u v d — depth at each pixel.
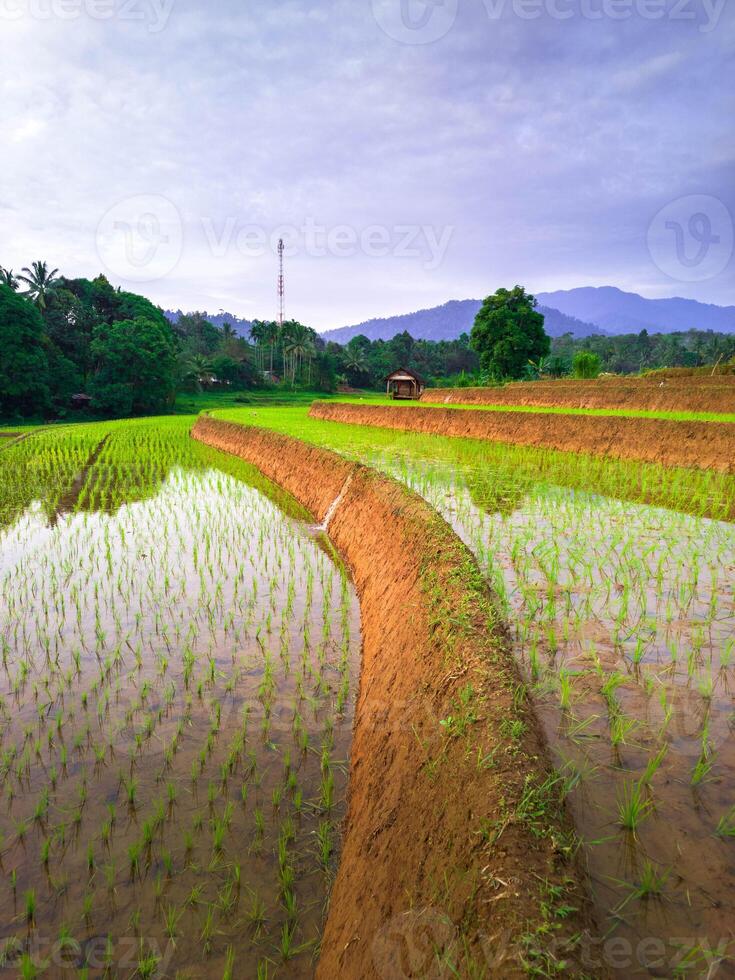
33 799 4.42
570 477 12.66
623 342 122.06
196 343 97.81
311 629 7.23
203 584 8.68
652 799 2.98
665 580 6.12
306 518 13.05
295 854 3.89
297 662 6.41
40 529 12.18
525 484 11.95
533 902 2.28
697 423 13.91
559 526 8.51
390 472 12.95
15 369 50.91
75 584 8.82
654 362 108.88
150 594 8.41
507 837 2.59
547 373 54.62
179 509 14.02
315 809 4.27
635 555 7.01
